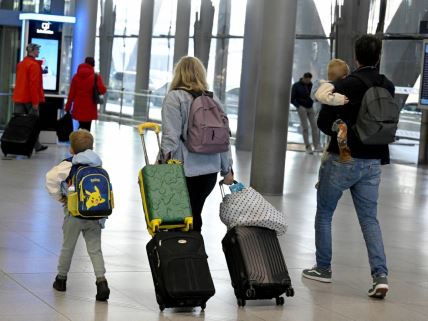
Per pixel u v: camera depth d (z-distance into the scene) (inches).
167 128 341.7
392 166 1034.1
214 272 388.5
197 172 347.6
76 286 343.9
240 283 327.0
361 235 521.0
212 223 524.7
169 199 322.0
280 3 662.5
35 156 847.1
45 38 1009.5
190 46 1679.4
